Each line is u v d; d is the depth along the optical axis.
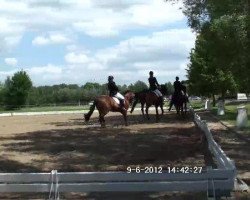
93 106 29.62
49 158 17.95
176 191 11.12
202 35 28.25
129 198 11.21
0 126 36.19
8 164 16.56
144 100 38.06
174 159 16.95
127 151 19.33
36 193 11.66
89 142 22.77
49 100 105.31
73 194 11.63
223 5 21.34
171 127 29.80
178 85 38.81
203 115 41.03
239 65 25.12
